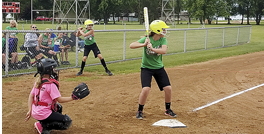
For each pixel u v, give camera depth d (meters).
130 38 17.95
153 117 5.47
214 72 10.16
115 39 17.48
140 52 14.80
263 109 6.08
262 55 15.07
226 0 75.19
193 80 8.83
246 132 4.75
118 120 5.26
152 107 6.11
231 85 8.23
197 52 16.23
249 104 6.43
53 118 4.19
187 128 4.89
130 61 12.65
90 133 4.59
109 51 13.98
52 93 4.08
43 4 67.19
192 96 7.04
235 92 7.47
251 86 8.13
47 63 4.11
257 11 72.19
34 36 9.95
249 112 5.87
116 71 10.30
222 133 4.69
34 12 65.25
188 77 9.27
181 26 52.69
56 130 4.68
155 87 7.95
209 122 5.23
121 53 14.20
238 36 21.19
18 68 9.62
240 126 5.04
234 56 14.74
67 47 11.12
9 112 5.63
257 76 9.48
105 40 17.00
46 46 10.36
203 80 8.84
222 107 6.18
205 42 17.91
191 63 12.38
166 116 5.53
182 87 7.94
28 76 9.12
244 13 74.44
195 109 6.02
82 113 5.64
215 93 7.35
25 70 9.70
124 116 5.50
